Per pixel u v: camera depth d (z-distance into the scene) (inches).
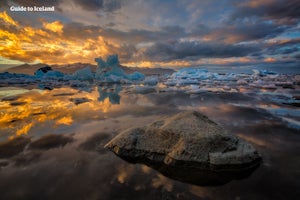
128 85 714.2
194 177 91.0
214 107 266.2
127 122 186.5
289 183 84.6
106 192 78.0
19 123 182.7
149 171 96.4
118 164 103.0
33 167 98.3
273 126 169.0
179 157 102.3
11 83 706.8
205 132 110.9
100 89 548.4
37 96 382.0
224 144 105.0
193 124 119.6
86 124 179.3
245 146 108.0
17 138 141.3
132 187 81.7
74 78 998.4
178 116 134.9
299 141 133.0
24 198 74.5
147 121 190.1
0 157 109.7
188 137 108.6
